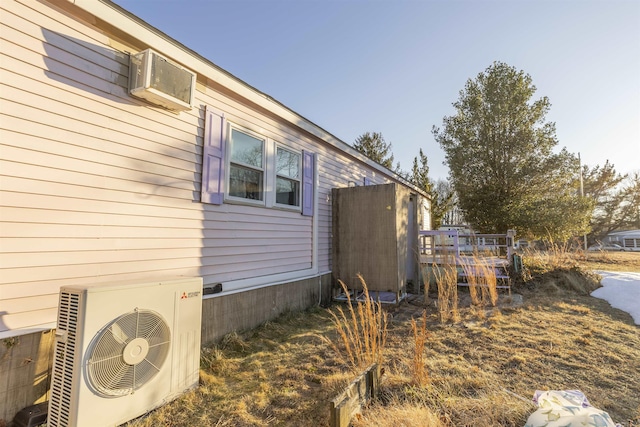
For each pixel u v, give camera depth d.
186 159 3.60
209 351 3.53
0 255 2.18
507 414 2.23
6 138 2.22
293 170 5.51
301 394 2.71
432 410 2.32
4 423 2.13
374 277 5.95
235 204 4.27
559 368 3.13
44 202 2.41
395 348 3.75
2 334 2.16
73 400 1.88
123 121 2.96
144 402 2.27
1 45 2.21
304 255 5.76
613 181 22.92
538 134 12.34
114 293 2.09
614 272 8.02
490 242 13.41
